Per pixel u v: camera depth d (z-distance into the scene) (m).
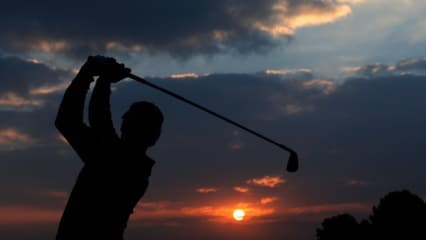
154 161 4.91
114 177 4.64
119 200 4.68
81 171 4.70
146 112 4.78
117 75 4.85
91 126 4.70
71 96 4.66
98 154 4.65
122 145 4.73
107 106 4.75
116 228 4.70
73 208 4.62
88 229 4.58
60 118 4.64
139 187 4.80
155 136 4.83
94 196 4.61
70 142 4.67
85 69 4.71
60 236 4.61
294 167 7.38
